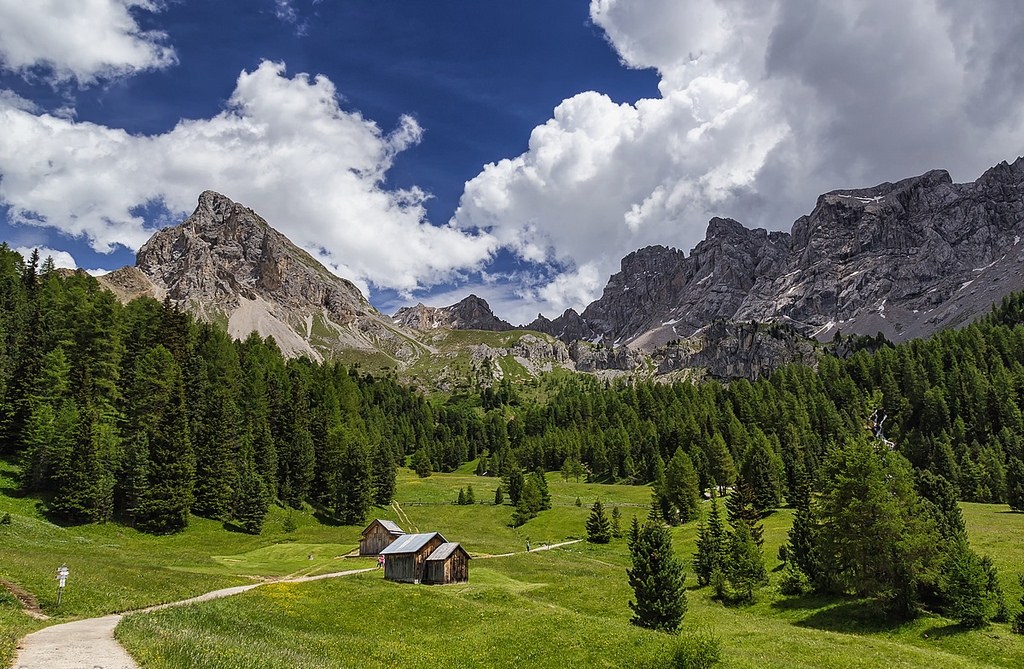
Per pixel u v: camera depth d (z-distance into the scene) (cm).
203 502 10725
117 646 2802
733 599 7019
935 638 5053
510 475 16675
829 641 4975
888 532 5706
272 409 14988
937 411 18525
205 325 18875
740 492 10144
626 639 4281
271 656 3089
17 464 9488
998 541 7750
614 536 12125
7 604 3850
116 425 11012
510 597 5962
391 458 15738
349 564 8569
